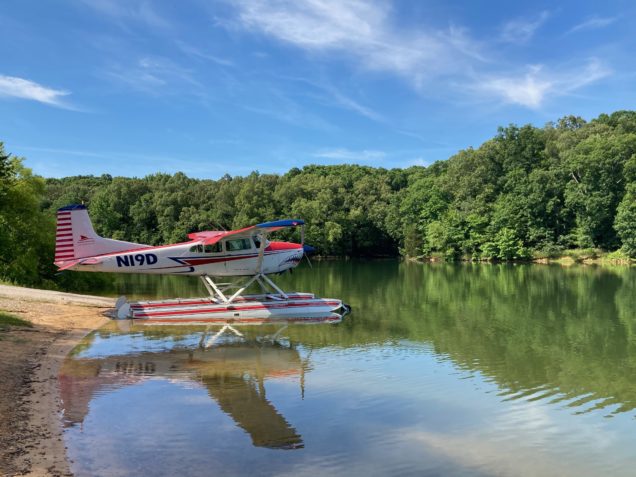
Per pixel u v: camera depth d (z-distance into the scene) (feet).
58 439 16.97
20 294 53.57
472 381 25.48
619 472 15.57
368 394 23.12
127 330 40.01
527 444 17.67
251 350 32.68
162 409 20.51
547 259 159.84
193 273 49.65
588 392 23.77
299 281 92.94
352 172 258.16
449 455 16.57
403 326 42.65
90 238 49.21
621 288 77.36
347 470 15.30
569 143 189.67
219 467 15.25
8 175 75.31
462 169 198.80
